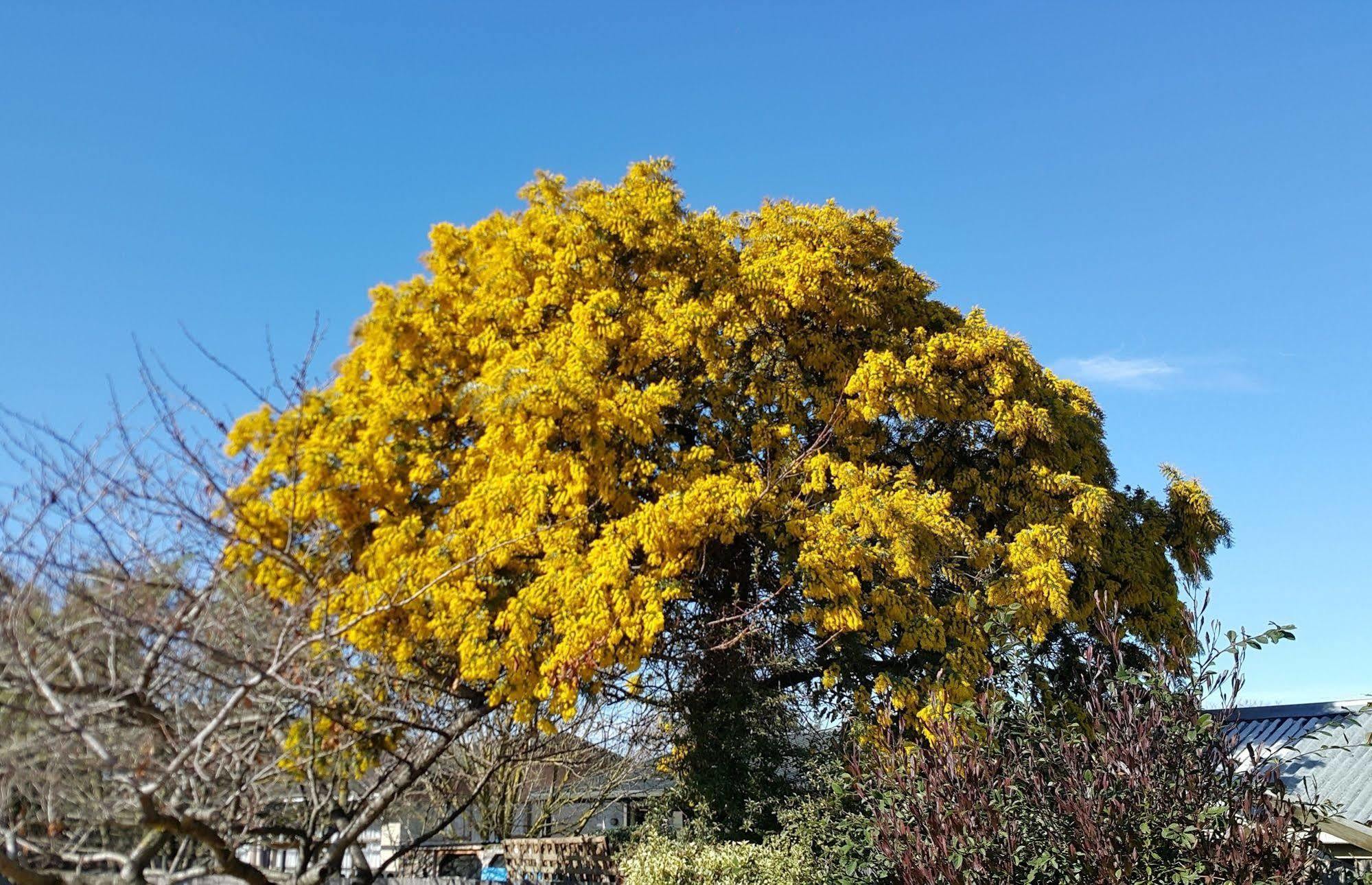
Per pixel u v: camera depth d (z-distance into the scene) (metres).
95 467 7.36
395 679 10.87
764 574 15.09
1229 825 8.84
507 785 19.84
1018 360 16.31
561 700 11.89
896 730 13.88
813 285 15.31
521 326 14.34
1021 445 16.20
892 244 16.75
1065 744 9.18
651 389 13.55
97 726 6.73
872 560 14.12
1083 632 16.28
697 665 15.58
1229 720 9.53
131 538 7.57
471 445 13.64
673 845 15.08
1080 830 8.74
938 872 8.73
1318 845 9.15
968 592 14.70
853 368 15.88
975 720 10.07
